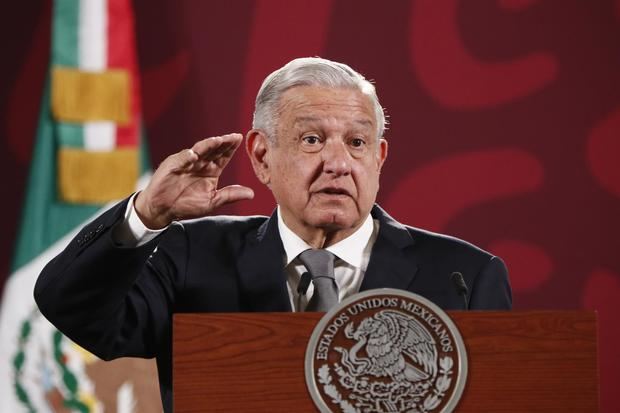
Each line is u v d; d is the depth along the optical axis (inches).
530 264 612.7
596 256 611.5
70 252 264.4
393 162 613.3
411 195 613.3
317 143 283.1
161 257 299.6
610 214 611.8
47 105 575.2
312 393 216.8
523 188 613.3
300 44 614.2
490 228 613.3
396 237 304.2
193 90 604.1
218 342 219.3
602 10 619.5
